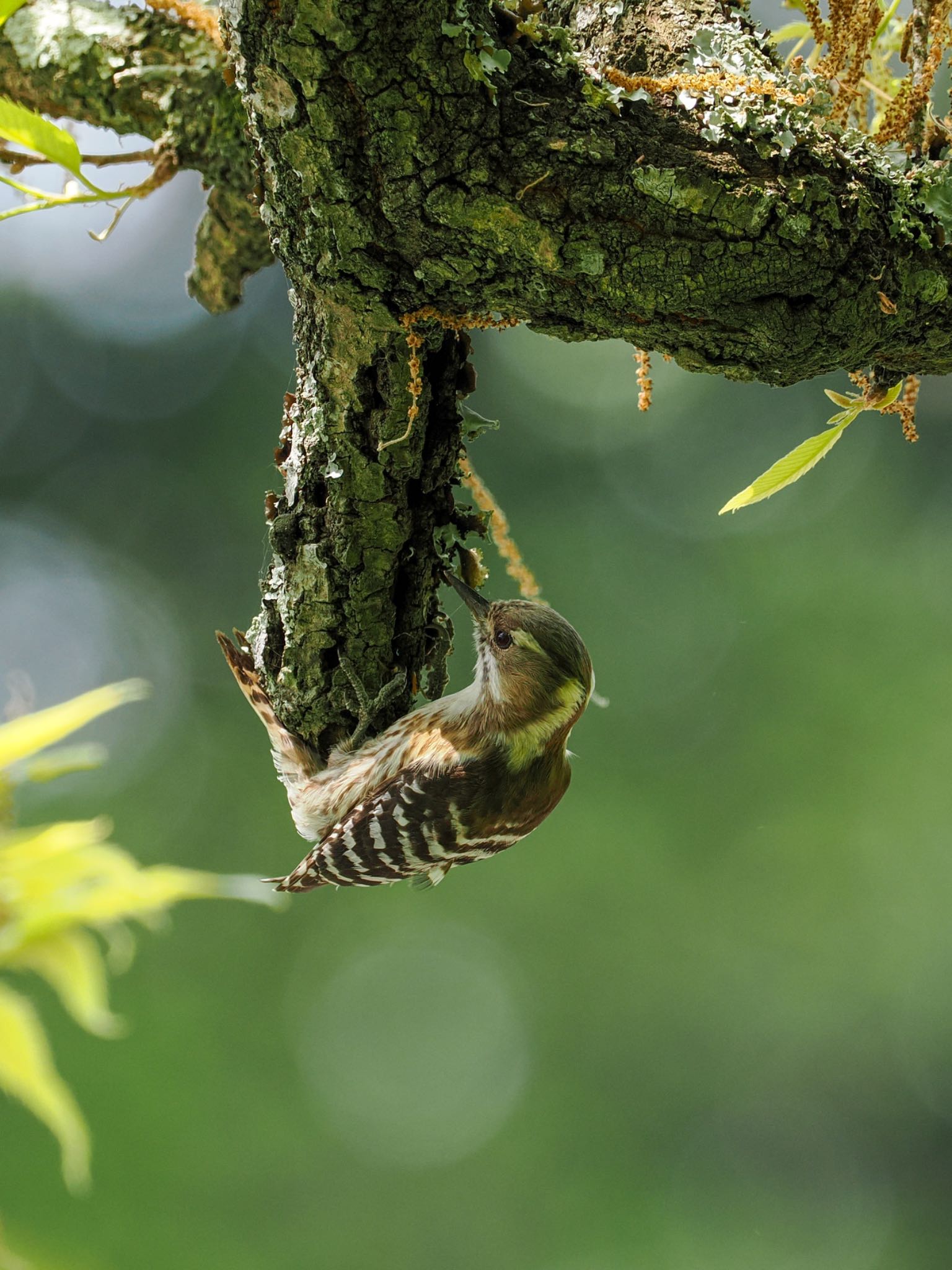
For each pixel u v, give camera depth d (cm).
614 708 1477
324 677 532
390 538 490
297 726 570
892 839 1422
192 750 1500
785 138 387
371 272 408
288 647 530
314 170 386
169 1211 1291
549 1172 1402
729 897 1449
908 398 459
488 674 641
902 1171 1430
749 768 1455
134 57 580
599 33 414
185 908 1445
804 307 398
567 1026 1445
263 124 387
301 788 611
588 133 379
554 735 640
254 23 367
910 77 422
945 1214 1401
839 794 1438
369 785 612
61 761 314
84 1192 1250
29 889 307
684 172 379
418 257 402
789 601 1467
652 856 1459
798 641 1465
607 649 1470
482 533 539
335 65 366
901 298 403
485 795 626
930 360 433
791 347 406
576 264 389
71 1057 1329
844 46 428
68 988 304
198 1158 1340
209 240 631
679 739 1473
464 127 375
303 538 496
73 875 310
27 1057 293
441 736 634
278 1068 1401
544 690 628
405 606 522
